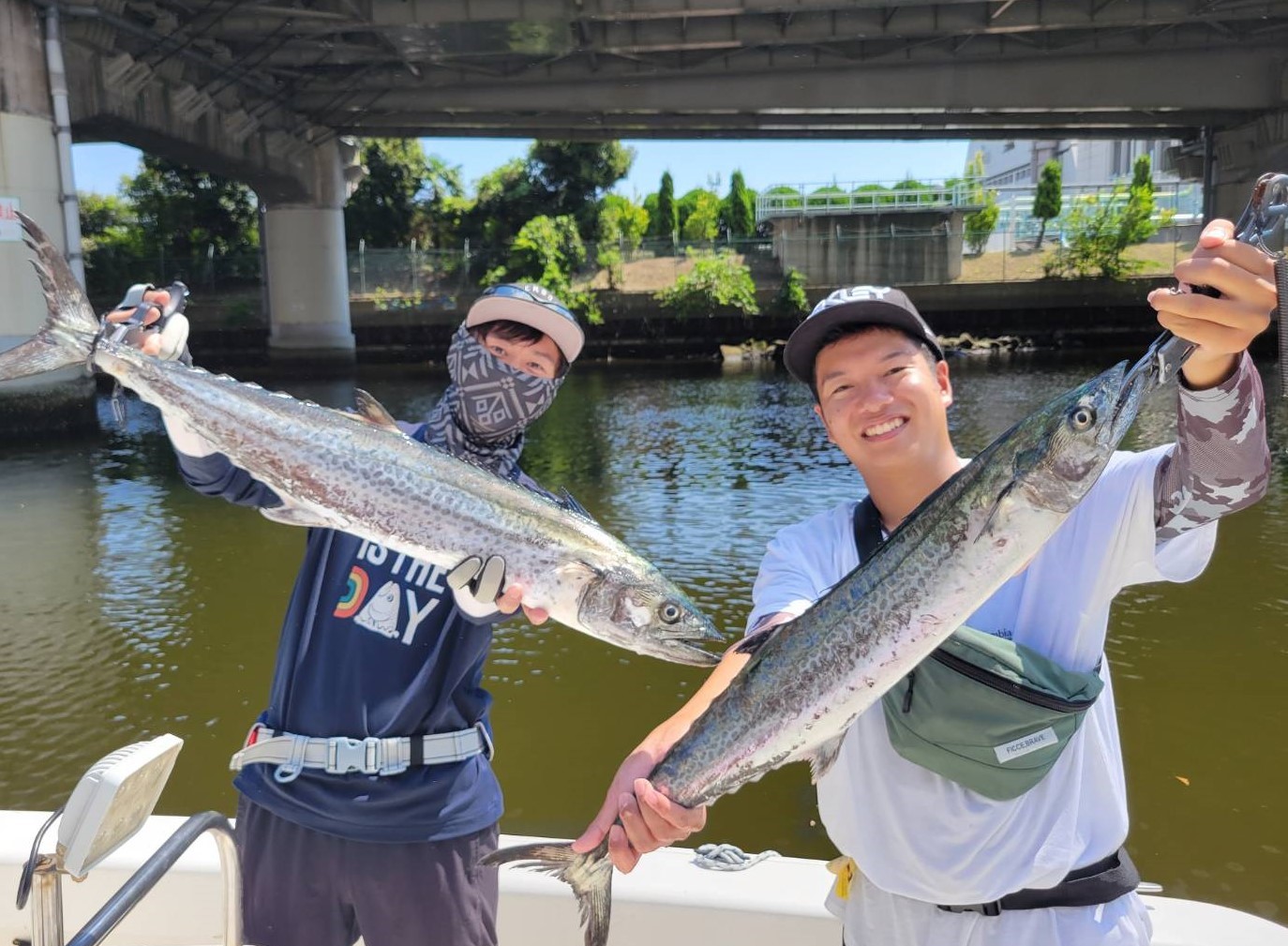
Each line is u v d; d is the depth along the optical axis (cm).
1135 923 225
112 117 2461
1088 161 6569
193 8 2373
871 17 2598
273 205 3634
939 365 251
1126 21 2544
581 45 2642
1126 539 222
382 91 3112
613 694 754
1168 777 616
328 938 268
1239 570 1022
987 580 210
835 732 224
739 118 3497
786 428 2066
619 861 242
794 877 332
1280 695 729
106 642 871
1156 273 3897
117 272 4075
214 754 666
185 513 1360
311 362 3697
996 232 4300
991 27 2569
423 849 264
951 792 221
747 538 1172
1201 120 3369
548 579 277
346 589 281
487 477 282
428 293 4122
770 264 4278
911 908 228
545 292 291
